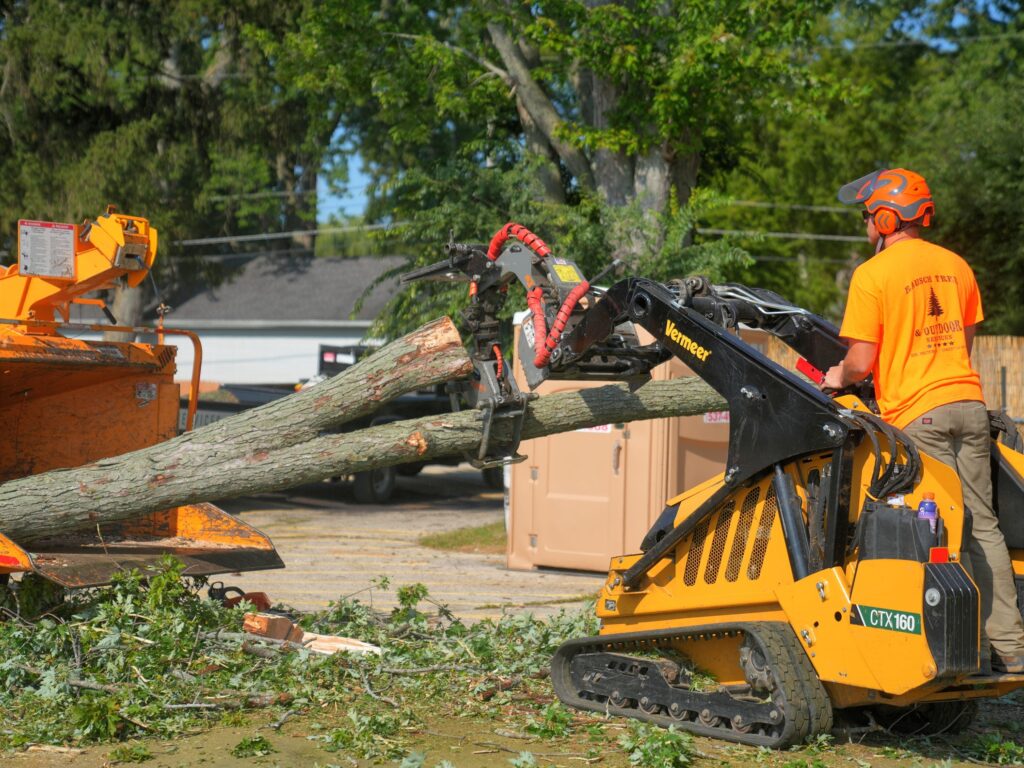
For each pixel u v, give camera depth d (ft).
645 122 94.48
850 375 29.09
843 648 27.35
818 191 229.86
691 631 31.01
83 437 44.96
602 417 39.27
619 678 32.81
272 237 229.04
